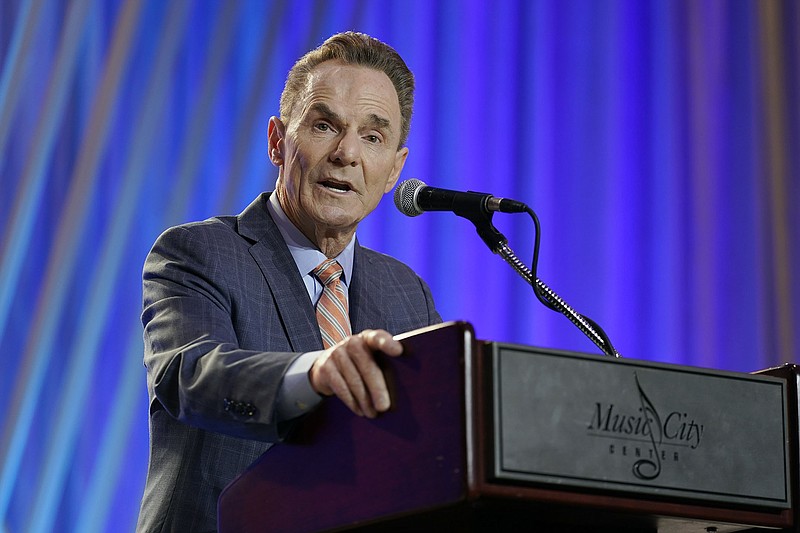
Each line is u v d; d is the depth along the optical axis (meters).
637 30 14.07
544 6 13.98
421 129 13.57
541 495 3.41
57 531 12.52
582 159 13.82
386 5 13.64
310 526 3.84
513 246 13.55
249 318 5.55
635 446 3.59
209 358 4.39
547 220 13.69
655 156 13.89
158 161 13.01
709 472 3.71
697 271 13.71
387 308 6.32
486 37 13.82
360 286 6.28
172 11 13.19
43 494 12.55
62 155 12.96
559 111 13.85
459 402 3.39
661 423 3.66
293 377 3.93
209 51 13.20
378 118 6.10
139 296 12.85
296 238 6.20
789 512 3.88
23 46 13.03
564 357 3.53
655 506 3.60
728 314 13.62
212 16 13.24
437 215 13.33
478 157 13.62
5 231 12.80
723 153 13.87
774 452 3.86
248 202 13.06
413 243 13.27
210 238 5.70
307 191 6.04
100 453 12.67
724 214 13.77
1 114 12.94
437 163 13.55
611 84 13.98
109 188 12.95
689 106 13.95
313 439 3.92
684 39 14.05
